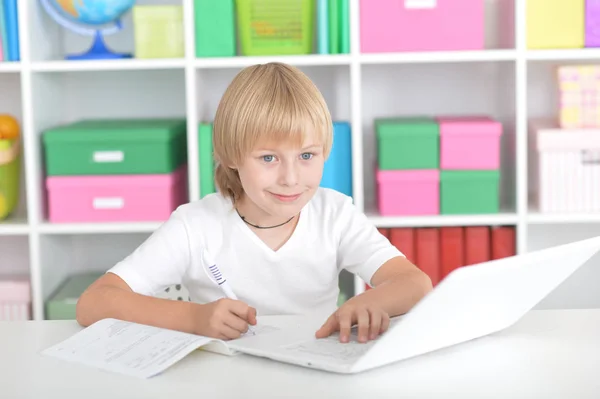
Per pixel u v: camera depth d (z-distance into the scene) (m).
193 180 2.62
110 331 1.24
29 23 2.60
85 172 2.64
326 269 1.69
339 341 1.18
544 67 2.94
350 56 2.55
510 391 1.00
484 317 1.17
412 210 2.64
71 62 2.59
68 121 3.01
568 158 2.62
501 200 2.97
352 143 2.60
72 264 3.05
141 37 2.63
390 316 1.33
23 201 2.99
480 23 2.57
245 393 1.01
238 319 1.23
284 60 2.56
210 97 2.96
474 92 2.96
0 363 1.14
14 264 3.09
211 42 2.59
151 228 2.62
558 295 3.04
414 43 2.58
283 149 1.38
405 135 2.61
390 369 1.08
